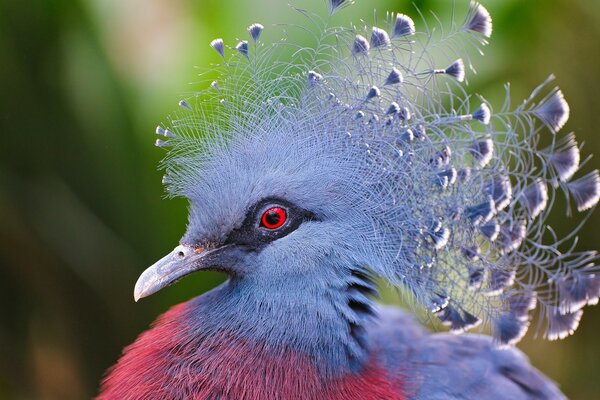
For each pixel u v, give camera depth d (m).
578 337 1.54
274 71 1.26
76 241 1.47
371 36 1.24
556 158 1.24
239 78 1.25
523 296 1.25
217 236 1.25
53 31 1.44
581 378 1.54
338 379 1.24
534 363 1.54
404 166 1.24
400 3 1.38
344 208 1.24
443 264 1.24
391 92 1.24
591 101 1.47
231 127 1.25
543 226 1.28
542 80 1.46
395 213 1.24
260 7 1.39
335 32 1.25
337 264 1.24
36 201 1.47
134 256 1.46
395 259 1.24
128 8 1.44
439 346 1.29
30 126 1.45
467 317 1.25
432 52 1.28
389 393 1.25
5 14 1.44
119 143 1.44
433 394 1.27
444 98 1.29
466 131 1.24
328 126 1.24
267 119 1.25
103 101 1.44
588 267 1.24
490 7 1.44
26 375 1.50
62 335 1.50
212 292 1.26
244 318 1.24
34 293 1.49
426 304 1.24
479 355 1.29
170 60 1.42
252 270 1.25
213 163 1.25
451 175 1.23
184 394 1.24
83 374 1.50
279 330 1.24
